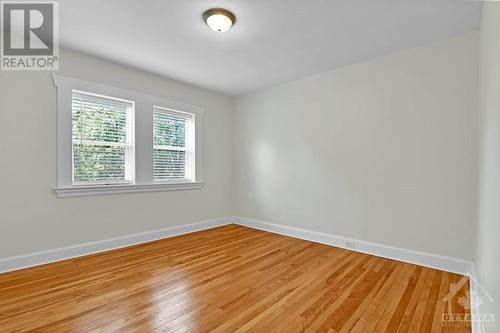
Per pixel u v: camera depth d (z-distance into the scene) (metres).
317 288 2.17
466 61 2.45
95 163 3.07
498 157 1.10
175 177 3.93
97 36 2.55
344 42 2.67
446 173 2.56
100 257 2.86
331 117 3.43
